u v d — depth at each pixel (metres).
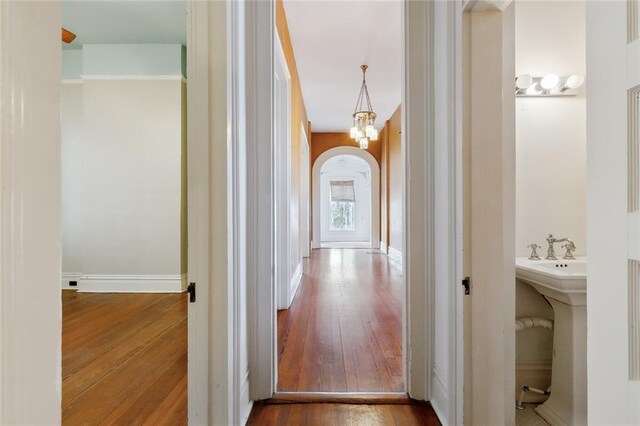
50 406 0.40
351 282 4.66
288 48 3.61
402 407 1.69
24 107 0.37
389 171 7.48
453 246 1.45
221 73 1.33
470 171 1.35
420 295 1.75
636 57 0.52
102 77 4.07
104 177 4.10
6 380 0.35
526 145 1.94
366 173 12.09
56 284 0.41
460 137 1.37
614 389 0.57
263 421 1.58
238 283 1.47
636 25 0.53
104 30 3.75
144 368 2.13
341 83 5.20
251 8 1.81
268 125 1.81
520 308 1.85
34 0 0.38
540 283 1.57
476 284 1.34
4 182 0.35
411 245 1.76
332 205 12.16
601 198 0.60
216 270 1.33
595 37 0.60
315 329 2.78
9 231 0.35
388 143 7.57
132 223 4.10
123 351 2.40
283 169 3.47
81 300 3.76
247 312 1.73
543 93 1.93
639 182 0.53
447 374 1.52
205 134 1.33
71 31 3.77
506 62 1.57
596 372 0.61
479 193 1.34
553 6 1.92
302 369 2.07
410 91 1.76
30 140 0.37
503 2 1.27
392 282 4.65
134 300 3.75
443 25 1.58
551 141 1.94
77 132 4.33
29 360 0.37
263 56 1.82
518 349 1.85
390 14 3.35
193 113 1.33
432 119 1.74
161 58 4.06
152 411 1.67
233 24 1.43
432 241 1.74
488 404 1.34
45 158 0.39
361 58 4.34
